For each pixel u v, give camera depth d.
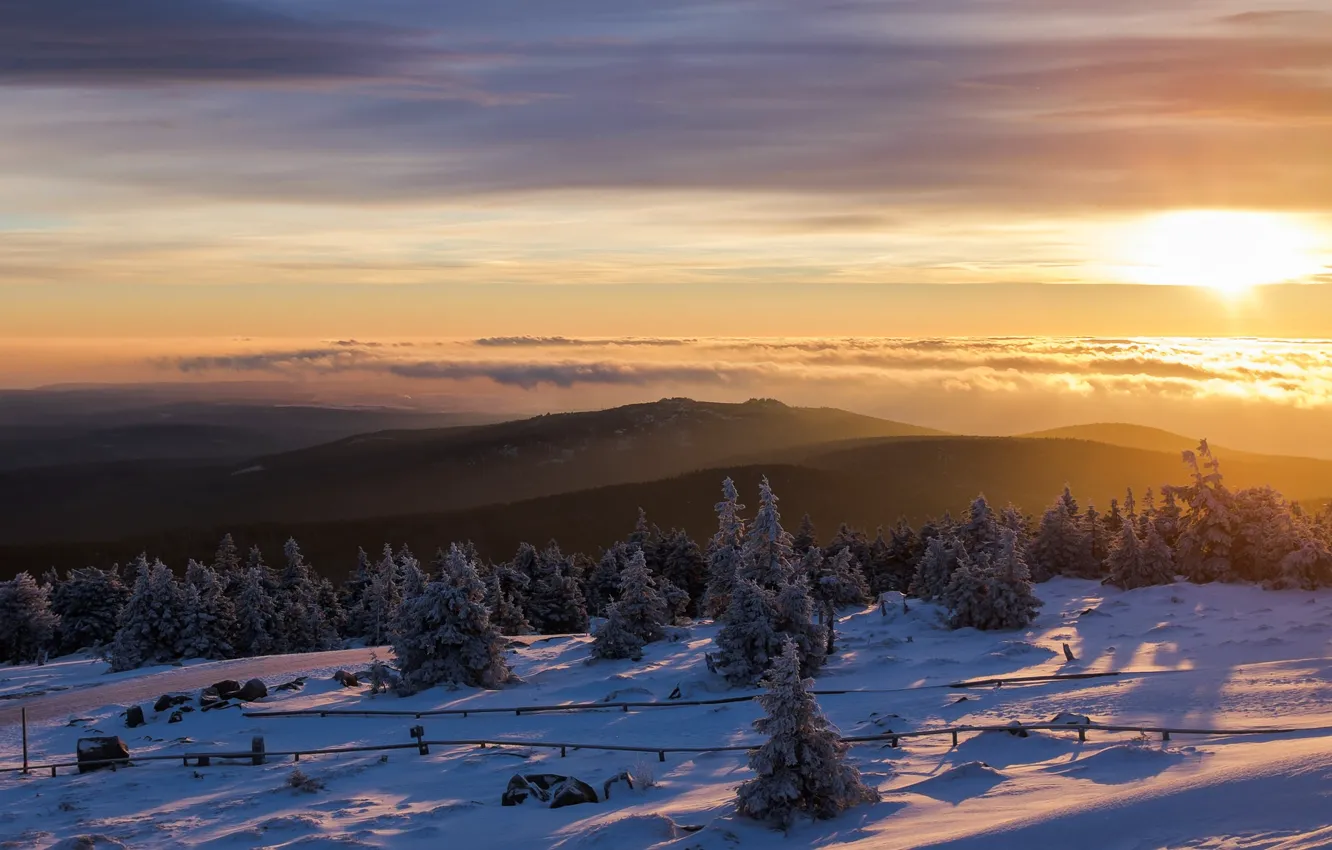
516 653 67.94
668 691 49.78
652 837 25.09
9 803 33.03
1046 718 36.50
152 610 70.81
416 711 46.47
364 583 113.75
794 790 25.06
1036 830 21.38
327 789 33.09
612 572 105.31
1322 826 19.11
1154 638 56.31
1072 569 87.31
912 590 88.50
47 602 91.88
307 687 54.78
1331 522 92.19
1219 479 76.38
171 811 31.30
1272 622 58.69
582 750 37.41
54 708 51.50
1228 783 22.12
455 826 27.84
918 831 23.39
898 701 43.28
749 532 71.25
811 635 52.47
